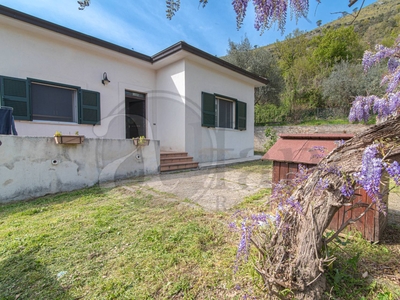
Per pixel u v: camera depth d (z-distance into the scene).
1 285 1.61
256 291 1.50
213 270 1.76
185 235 2.36
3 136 3.50
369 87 11.85
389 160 1.17
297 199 1.48
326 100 15.72
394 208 3.16
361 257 1.88
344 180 1.30
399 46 2.81
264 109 16.77
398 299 1.39
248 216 1.63
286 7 1.79
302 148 2.65
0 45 4.75
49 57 5.42
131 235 2.36
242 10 1.85
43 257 1.96
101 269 1.79
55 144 4.07
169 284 1.61
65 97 5.83
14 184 3.60
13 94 4.89
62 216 2.91
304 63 19.78
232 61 13.73
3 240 2.26
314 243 1.37
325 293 1.40
